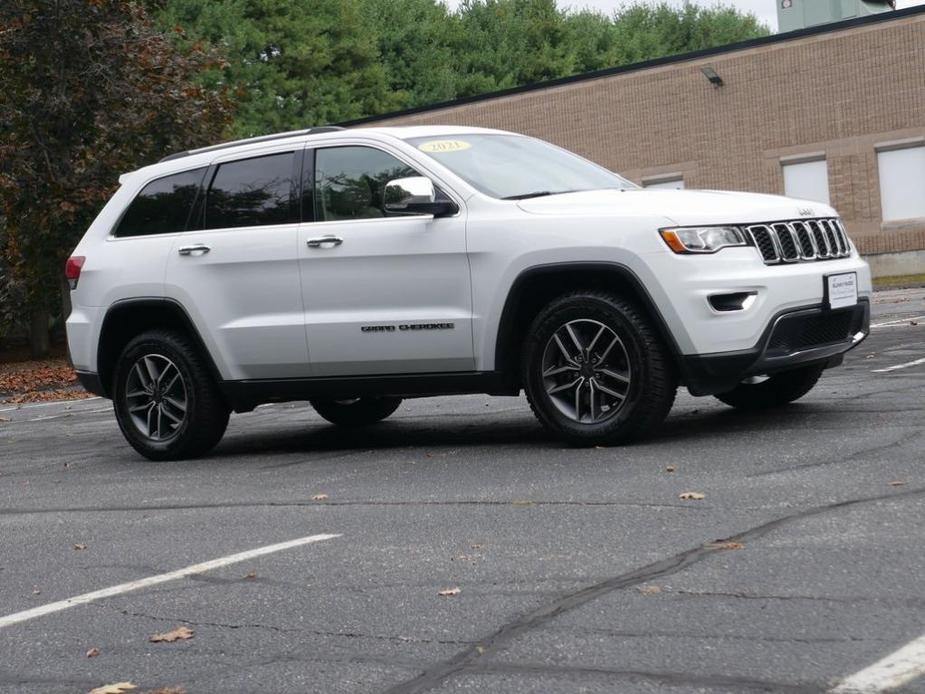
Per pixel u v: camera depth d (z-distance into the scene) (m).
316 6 50.53
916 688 3.02
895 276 28.55
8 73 22.67
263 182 8.04
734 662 3.31
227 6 46.22
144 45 23.38
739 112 30.64
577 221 6.91
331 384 7.73
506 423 8.74
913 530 4.50
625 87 32.38
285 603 4.32
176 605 4.43
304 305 7.72
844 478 5.52
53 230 23.61
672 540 4.68
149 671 3.72
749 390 8.05
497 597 4.14
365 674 3.51
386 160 7.63
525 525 5.20
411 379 7.50
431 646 3.70
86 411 13.72
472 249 7.17
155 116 23.17
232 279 7.96
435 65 57.88
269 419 10.59
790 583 3.97
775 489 5.42
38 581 5.04
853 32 28.75
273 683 3.51
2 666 3.91
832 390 8.65
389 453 7.76
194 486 7.16
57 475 8.17
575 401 7.08
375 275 7.47
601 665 3.39
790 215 6.98
